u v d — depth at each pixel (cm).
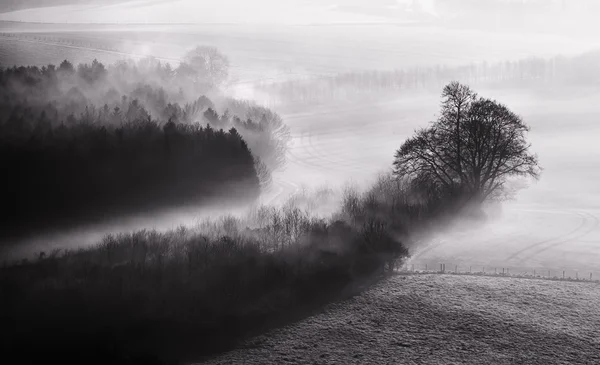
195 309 5525
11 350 4919
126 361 4775
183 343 5022
